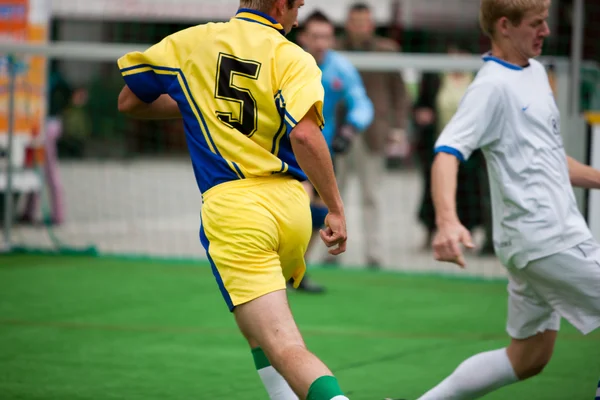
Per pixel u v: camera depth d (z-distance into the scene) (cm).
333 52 2420
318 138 909
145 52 1018
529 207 1062
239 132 961
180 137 5591
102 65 5144
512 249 1078
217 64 971
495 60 1102
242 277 935
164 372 1520
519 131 1073
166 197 4422
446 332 1891
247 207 948
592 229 2025
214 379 1480
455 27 4566
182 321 1952
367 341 1795
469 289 2423
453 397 1134
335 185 927
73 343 1731
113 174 5094
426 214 3108
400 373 1540
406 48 4572
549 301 1080
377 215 2778
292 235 971
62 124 4600
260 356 1077
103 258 2811
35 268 2623
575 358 1634
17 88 3075
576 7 2188
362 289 2406
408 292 2373
